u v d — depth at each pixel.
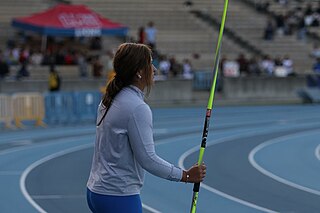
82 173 18.75
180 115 34.78
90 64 43.81
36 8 47.59
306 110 38.44
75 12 41.38
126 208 6.43
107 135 6.44
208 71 42.41
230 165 20.52
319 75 43.31
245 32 51.72
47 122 30.62
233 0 53.94
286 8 54.84
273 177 18.52
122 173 6.42
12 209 14.38
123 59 6.46
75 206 14.66
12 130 28.66
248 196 15.88
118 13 50.03
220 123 31.92
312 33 53.22
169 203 15.01
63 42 44.69
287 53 51.19
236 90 42.03
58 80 34.69
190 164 20.70
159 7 51.34
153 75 6.58
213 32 50.81
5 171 19.12
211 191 16.41
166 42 49.38
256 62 45.59
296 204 15.05
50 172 18.91
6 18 46.34
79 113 30.97
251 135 27.97
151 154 6.37
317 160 21.75
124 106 6.39
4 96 29.20
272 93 42.72
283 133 28.80
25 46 43.50
